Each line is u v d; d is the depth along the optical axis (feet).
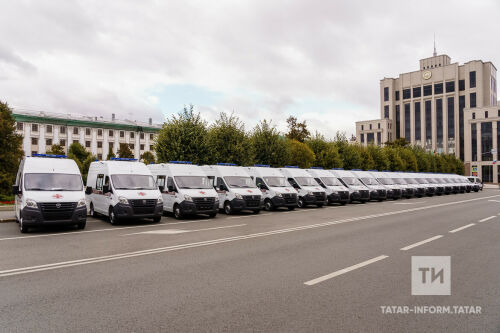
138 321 13.88
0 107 90.02
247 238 33.55
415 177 114.11
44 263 23.52
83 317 14.29
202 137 81.00
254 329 13.14
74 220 37.47
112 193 44.80
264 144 100.73
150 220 49.37
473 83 301.02
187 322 13.78
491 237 34.01
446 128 315.17
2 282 19.15
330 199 75.92
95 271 21.43
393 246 29.43
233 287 18.25
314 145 128.47
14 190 39.17
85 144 240.32
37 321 13.91
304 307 15.43
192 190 51.85
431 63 338.13
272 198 63.62
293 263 23.48
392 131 346.95
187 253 26.66
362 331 13.04
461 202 84.33
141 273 20.97
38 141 222.07
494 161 247.91
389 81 350.23
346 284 18.83
